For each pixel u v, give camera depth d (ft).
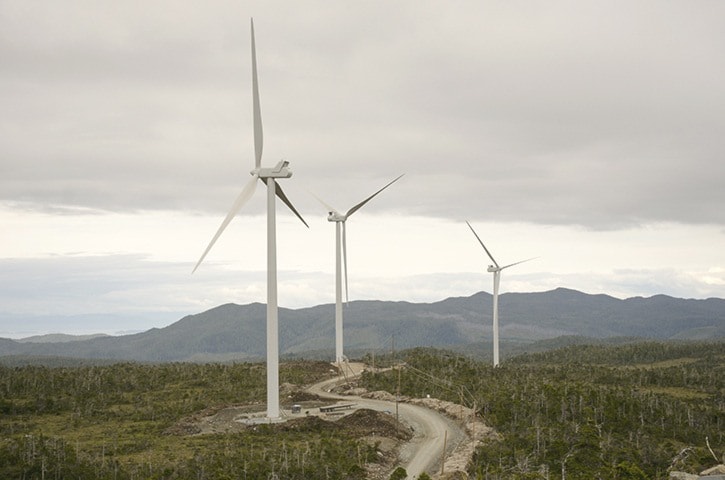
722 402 490.90
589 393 426.51
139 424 386.93
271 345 361.51
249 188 354.13
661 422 399.03
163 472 276.82
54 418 408.46
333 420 366.43
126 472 282.56
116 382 501.15
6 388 463.01
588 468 297.74
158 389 495.82
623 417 393.91
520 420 369.91
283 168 352.28
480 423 365.40
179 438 348.18
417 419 380.78
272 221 356.18
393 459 306.14
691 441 375.66
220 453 305.12
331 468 281.13
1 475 282.15
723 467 276.41
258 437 337.52
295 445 319.88
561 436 336.49
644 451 330.75
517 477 268.41
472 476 277.03
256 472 274.36
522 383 478.18
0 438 348.79
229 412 409.28
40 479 282.56
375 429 346.74
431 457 307.58
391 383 485.97
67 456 302.45
